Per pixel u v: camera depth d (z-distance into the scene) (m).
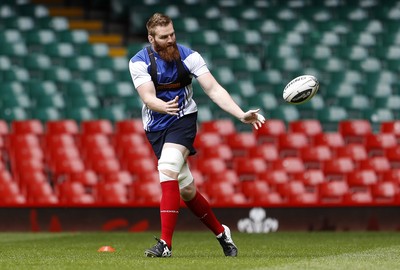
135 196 45.97
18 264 20.22
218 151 48.00
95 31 63.59
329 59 58.84
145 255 22.36
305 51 59.69
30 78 56.03
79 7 66.00
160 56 21.86
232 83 54.91
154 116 21.97
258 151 47.84
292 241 32.81
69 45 58.22
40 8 62.62
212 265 19.22
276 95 55.62
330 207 40.94
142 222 41.12
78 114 52.44
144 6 62.31
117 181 46.75
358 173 47.16
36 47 58.59
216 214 40.81
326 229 40.94
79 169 47.06
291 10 64.88
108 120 52.53
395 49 61.22
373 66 59.62
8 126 51.47
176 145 21.73
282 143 48.69
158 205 41.06
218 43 59.91
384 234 37.97
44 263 20.45
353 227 40.97
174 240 33.62
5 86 53.34
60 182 47.09
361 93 56.66
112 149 48.00
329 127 53.34
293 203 40.84
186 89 22.17
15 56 57.03
